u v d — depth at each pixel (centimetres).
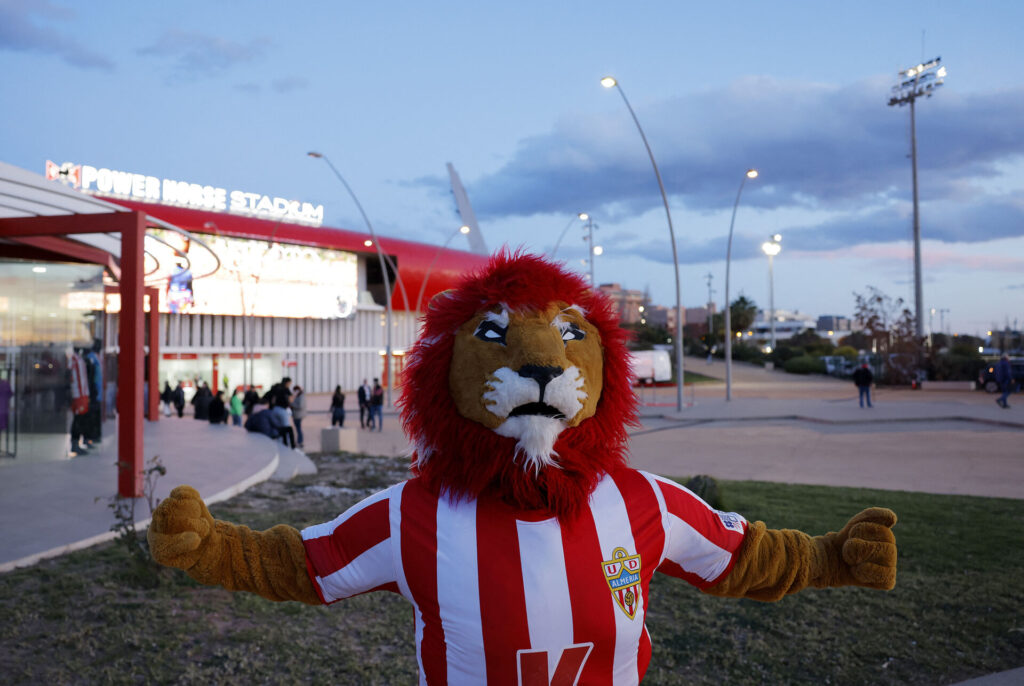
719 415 2173
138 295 827
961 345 3544
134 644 424
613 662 154
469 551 151
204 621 462
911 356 3422
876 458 1266
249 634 446
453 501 157
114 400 1650
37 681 381
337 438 1498
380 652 427
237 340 4381
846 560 169
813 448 1429
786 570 171
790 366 5619
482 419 152
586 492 158
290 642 438
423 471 164
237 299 4297
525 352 149
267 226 4428
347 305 4906
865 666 400
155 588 520
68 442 1214
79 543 623
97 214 845
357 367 5053
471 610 148
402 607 502
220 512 798
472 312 161
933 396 2855
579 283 170
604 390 167
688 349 9169
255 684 384
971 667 396
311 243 4616
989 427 1714
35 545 613
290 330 4672
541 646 147
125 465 728
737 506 809
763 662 408
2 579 536
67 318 1239
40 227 869
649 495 167
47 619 461
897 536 663
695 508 173
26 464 1113
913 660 406
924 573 552
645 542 162
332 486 1015
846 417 1961
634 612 156
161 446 1341
